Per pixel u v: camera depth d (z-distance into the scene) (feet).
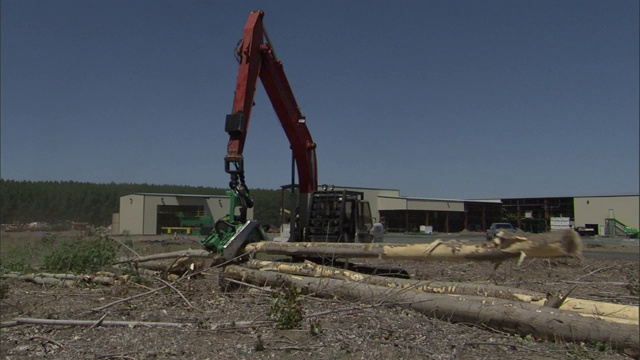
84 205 265.54
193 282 34.42
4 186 249.96
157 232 173.47
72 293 33.12
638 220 179.11
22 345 21.62
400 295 26.03
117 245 47.32
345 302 27.02
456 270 46.11
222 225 36.22
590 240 149.18
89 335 22.82
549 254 20.72
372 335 21.54
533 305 22.86
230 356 19.69
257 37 43.11
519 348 20.52
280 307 23.89
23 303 30.04
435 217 215.31
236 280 32.89
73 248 41.01
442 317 24.35
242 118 39.27
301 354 19.66
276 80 45.24
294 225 46.73
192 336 22.26
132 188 302.25
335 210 44.52
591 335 20.27
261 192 229.66
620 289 36.42
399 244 27.68
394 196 215.31
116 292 32.81
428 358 19.12
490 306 23.00
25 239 115.85
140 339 21.93
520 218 213.66
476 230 222.07
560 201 201.87
